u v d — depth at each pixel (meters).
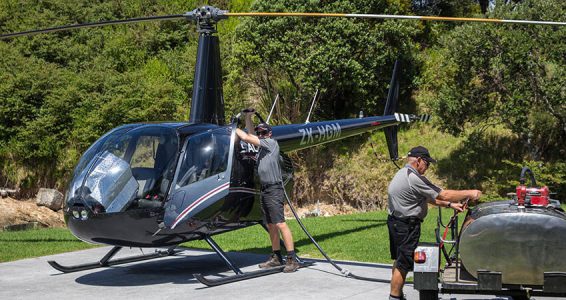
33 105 22.33
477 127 20.52
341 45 20.73
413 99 22.86
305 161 21.80
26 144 21.50
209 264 9.05
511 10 18.39
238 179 8.04
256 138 7.88
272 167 7.96
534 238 5.23
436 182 20.05
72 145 22.00
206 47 8.59
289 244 8.09
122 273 8.41
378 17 7.30
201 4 28.95
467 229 5.39
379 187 20.36
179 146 7.57
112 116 21.52
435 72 23.02
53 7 28.89
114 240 7.46
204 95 8.51
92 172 7.45
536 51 17.59
